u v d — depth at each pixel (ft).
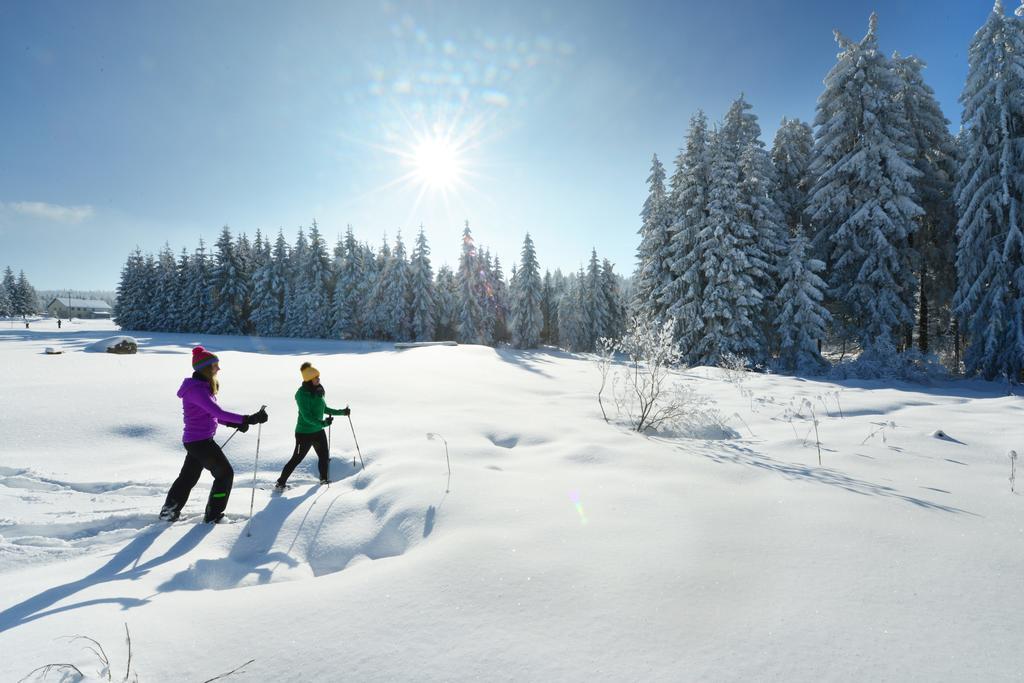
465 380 41.45
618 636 7.06
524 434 21.57
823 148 71.41
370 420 23.76
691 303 73.77
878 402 31.27
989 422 23.75
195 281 178.70
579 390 38.93
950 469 16.05
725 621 7.39
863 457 17.56
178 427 21.15
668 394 26.73
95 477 16.02
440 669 6.42
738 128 84.79
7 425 20.43
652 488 13.94
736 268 70.38
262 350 119.14
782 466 16.44
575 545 10.07
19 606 8.29
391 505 12.77
